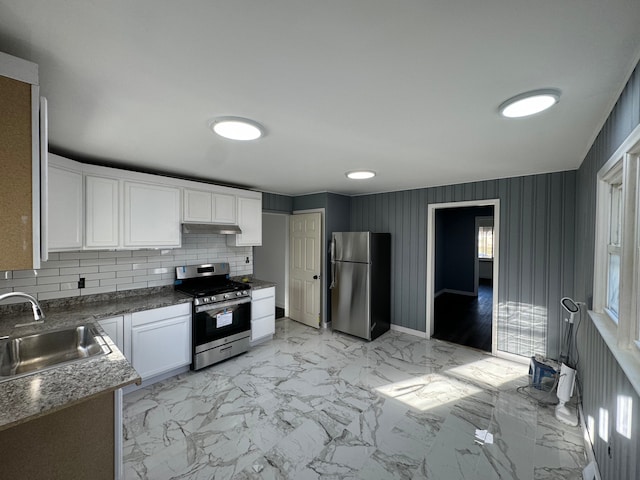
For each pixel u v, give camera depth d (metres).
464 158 2.66
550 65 1.22
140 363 2.70
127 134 2.06
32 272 2.51
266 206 4.65
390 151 2.45
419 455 1.95
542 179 3.22
